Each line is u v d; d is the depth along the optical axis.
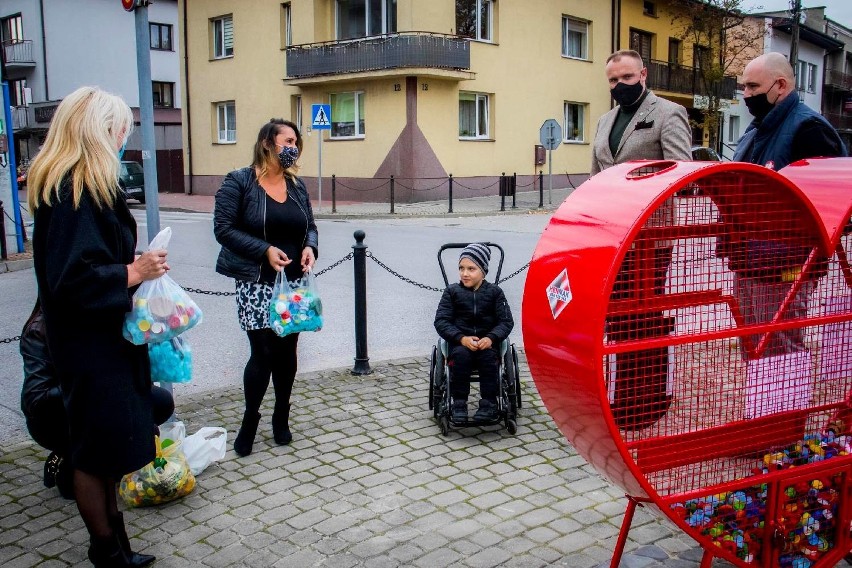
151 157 4.87
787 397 2.78
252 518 3.71
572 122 29.62
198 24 29.11
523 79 26.70
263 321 4.39
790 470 2.64
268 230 4.42
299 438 4.77
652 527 3.53
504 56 25.83
